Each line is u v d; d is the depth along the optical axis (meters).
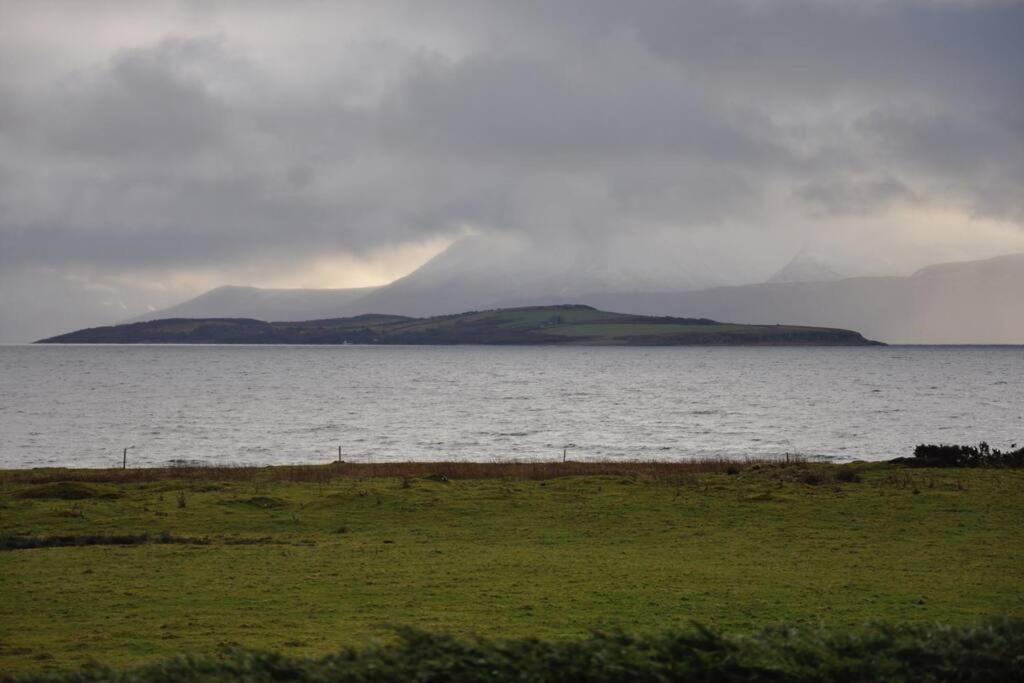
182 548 37.16
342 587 30.36
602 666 16.48
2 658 22.03
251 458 93.31
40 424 129.88
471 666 16.47
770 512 45.94
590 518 44.75
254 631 24.75
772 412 153.12
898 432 120.19
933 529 41.25
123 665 21.06
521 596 29.09
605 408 162.00
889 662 16.72
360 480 58.84
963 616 26.19
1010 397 190.62
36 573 32.25
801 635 17.98
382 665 16.55
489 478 60.59
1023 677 16.53
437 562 34.62
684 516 45.16
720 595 29.19
